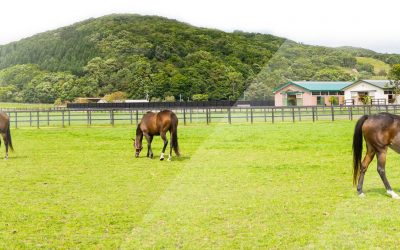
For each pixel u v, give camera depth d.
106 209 6.12
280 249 1.67
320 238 1.67
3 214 6.46
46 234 5.48
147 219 1.98
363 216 1.70
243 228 1.74
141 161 12.88
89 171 10.23
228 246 1.73
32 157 13.74
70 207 6.56
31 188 8.26
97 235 5.13
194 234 1.79
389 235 1.63
